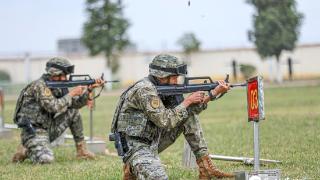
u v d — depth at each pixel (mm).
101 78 19359
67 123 19984
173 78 13766
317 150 19062
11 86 72188
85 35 80875
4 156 21688
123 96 13672
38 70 89312
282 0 61188
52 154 19516
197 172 15984
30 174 17312
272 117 30344
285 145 20609
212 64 85438
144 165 13125
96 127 32406
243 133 25109
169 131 14281
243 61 82125
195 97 13562
